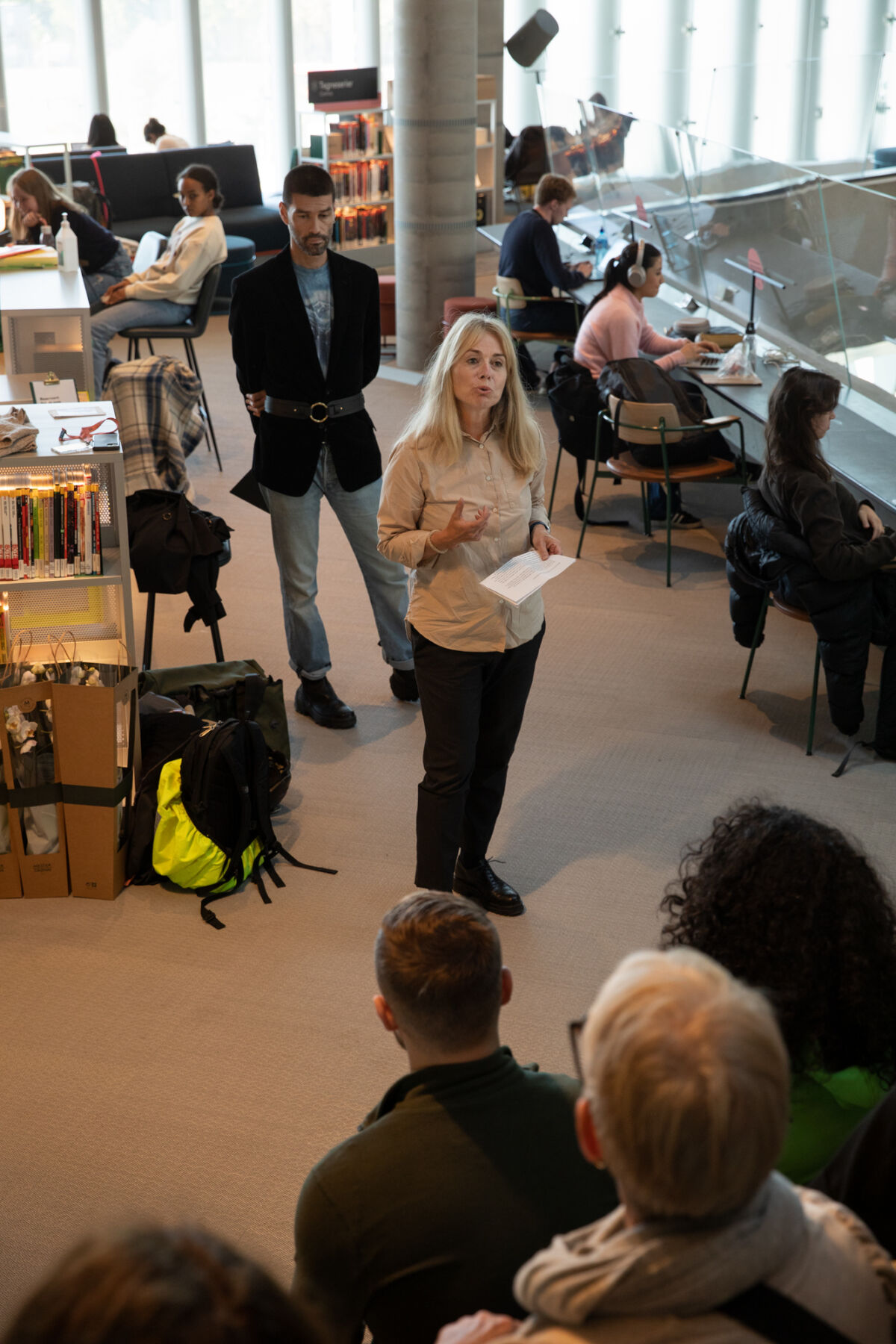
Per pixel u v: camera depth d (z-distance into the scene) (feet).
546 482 22.47
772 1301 2.96
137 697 11.49
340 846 12.14
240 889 11.46
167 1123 8.80
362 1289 4.73
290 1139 8.66
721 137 45.34
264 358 13.39
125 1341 2.13
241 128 43.57
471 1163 4.68
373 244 36.68
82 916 11.09
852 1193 4.29
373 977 10.34
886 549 12.69
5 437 11.16
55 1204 8.10
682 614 17.31
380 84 42.45
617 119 25.18
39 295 17.92
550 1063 9.38
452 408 9.66
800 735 14.19
